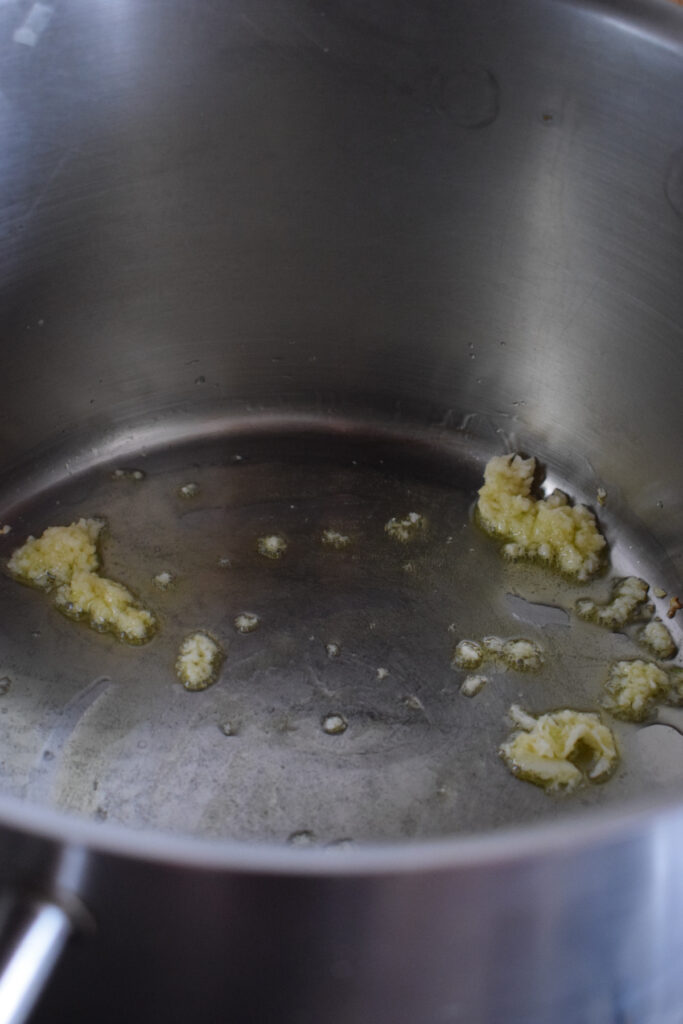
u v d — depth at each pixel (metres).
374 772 0.35
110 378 0.43
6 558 0.40
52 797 0.35
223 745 0.36
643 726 0.36
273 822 0.34
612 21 0.35
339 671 0.37
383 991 0.24
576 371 0.41
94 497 0.42
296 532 0.41
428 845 0.21
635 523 0.41
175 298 0.42
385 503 0.42
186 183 0.40
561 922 0.23
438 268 0.41
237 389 0.45
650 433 0.40
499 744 0.36
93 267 0.41
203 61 0.38
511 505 0.41
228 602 0.39
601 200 0.38
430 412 0.44
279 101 0.39
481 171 0.39
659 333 0.39
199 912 0.22
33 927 0.22
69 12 0.36
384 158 0.40
